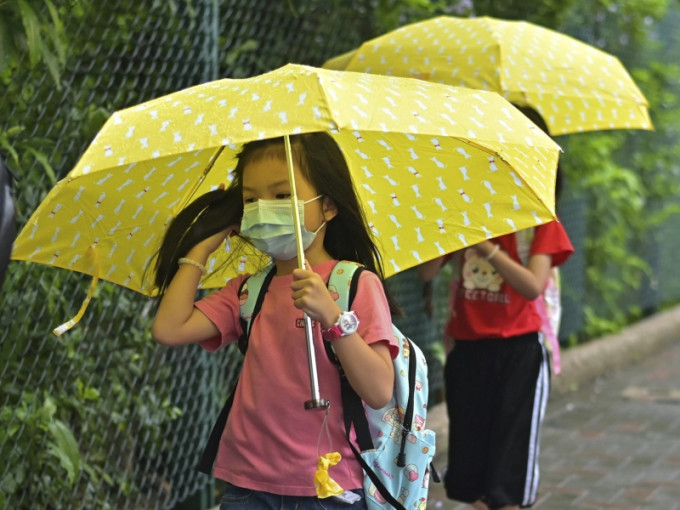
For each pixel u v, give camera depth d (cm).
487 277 1638
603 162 3372
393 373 1030
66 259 1088
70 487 1684
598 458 2491
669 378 3438
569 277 3341
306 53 2181
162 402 1859
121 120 925
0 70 1420
